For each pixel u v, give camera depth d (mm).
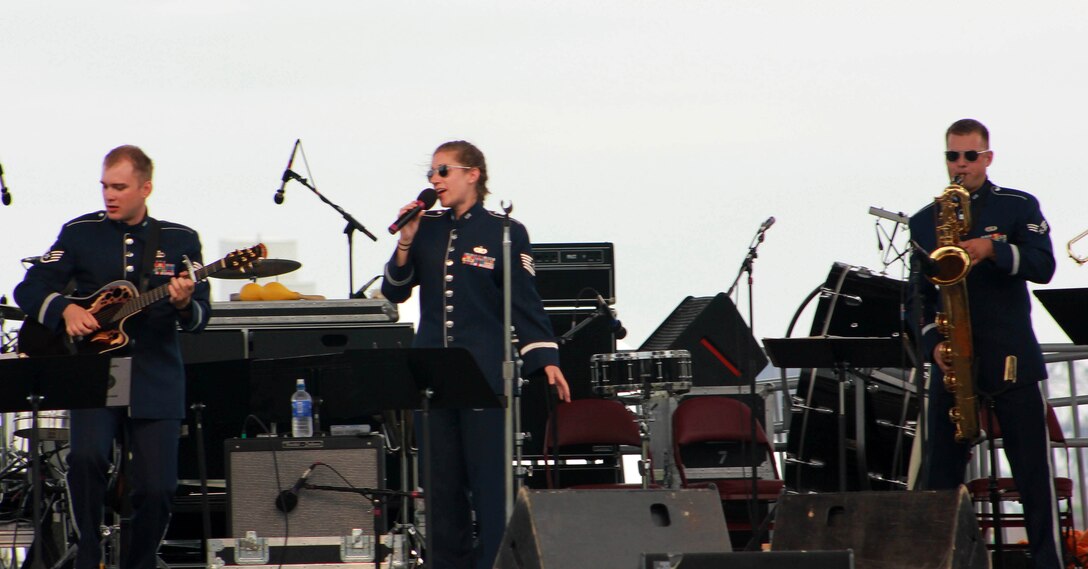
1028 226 22781
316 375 26250
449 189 21781
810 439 29078
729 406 29359
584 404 29875
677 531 17891
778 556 16672
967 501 18266
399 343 29453
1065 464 29703
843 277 27719
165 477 22250
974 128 22844
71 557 25422
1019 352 22562
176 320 22562
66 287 22609
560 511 17656
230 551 24516
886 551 18594
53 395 20281
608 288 31516
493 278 21797
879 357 23625
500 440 21344
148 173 22531
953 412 23156
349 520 24734
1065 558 24047
